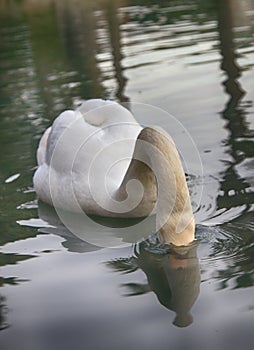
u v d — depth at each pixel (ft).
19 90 77.97
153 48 90.38
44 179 50.06
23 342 30.53
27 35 115.85
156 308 32.45
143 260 38.06
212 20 105.91
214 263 36.58
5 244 42.47
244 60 78.95
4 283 36.68
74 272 37.40
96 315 32.27
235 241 39.14
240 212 43.21
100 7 138.00
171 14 116.98
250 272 35.27
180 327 30.53
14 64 92.68
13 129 64.23
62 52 96.78
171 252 37.70
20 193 51.55
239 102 64.75
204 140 56.54
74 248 40.98
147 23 110.73
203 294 33.47
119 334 30.37
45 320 32.27
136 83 74.08
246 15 106.42
